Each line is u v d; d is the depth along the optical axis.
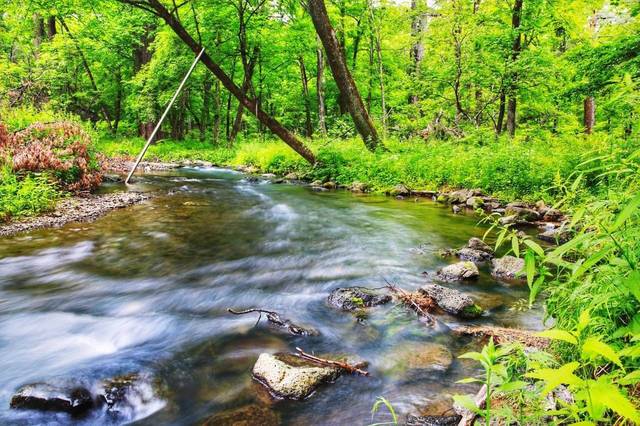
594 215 2.24
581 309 2.18
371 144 14.51
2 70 19.97
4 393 2.79
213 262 5.58
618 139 5.20
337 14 23.38
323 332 3.62
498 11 14.43
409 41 17.19
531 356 1.78
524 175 9.77
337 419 2.50
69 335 3.59
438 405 2.58
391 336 3.52
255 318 3.91
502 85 13.90
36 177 8.98
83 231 7.01
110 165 17.30
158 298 4.37
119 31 24.73
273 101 31.69
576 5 15.34
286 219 8.44
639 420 0.84
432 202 10.54
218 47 20.22
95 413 2.63
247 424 2.47
